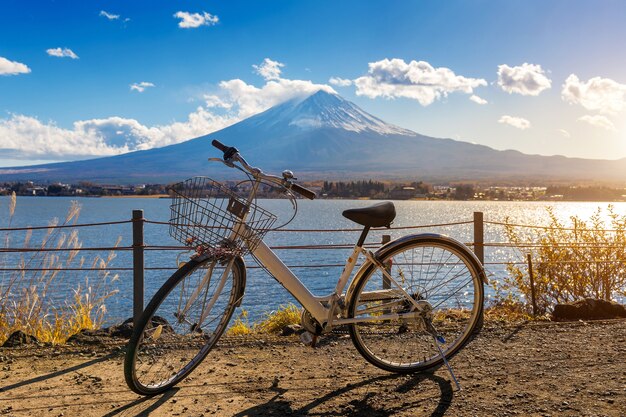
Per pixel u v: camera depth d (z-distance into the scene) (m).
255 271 24.61
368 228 3.26
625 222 7.23
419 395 3.02
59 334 4.92
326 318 3.25
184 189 2.89
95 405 2.89
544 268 7.25
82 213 128.00
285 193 3.06
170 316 3.02
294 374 3.40
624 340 4.03
